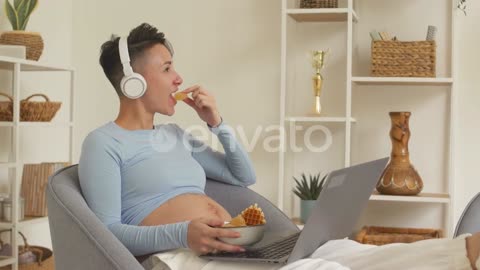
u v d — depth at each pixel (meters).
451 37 3.47
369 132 3.59
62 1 3.95
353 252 1.87
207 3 3.79
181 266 1.87
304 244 1.83
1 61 3.09
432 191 3.53
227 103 3.77
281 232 2.22
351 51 3.33
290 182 3.67
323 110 3.64
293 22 3.61
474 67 3.45
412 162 3.55
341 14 3.40
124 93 2.12
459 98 3.46
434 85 3.50
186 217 2.06
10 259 3.12
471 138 3.46
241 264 1.84
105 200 1.94
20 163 3.64
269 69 3.71
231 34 3.76
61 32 3.94
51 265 3.33
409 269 1.67
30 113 3.28
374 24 3.58
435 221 3.52
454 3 3.35
